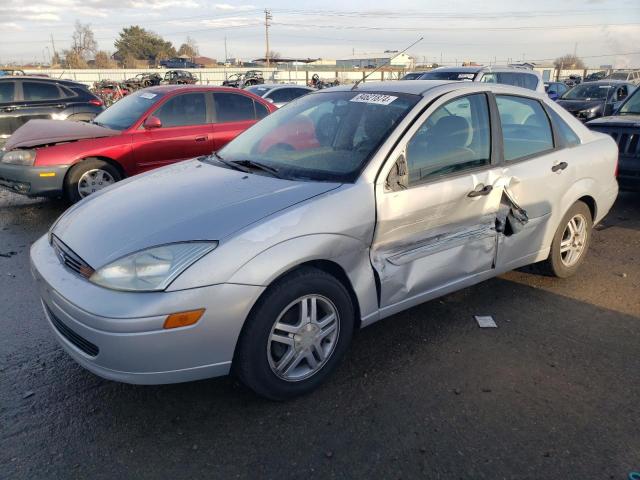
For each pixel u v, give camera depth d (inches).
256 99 316.8
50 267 109.7
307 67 1692.9
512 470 94.8
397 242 122.9
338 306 114.1
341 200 112.3
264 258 100.7
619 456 98.3
